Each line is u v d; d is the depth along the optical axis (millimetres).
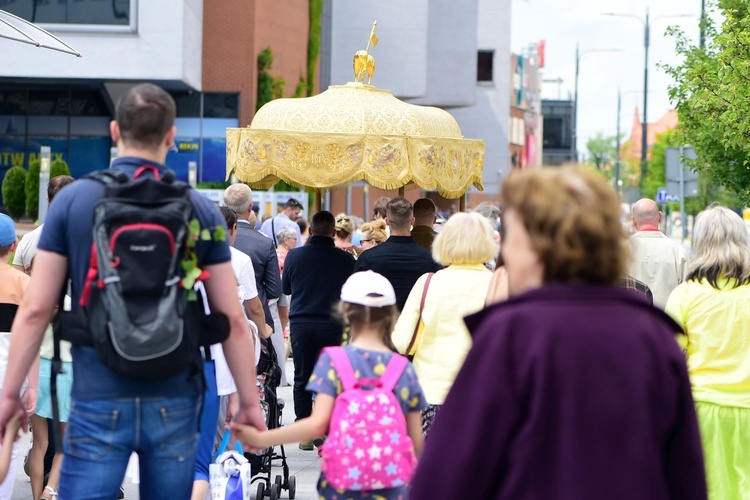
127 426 7086
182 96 63938
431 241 16516
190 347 6988
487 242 11266
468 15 80438
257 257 17078
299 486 15359
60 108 65312
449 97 80688
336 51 77125
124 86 61375
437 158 15742
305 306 17047
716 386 10516
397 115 15977
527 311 4926
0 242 11938
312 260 17062
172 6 57500
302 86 70500
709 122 28750
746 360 10477
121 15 57469
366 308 8438
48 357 12820
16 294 11992
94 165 65312
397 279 14469
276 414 14508
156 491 7262
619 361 4855
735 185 31359
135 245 6828
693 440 5066
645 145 94375
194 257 7066
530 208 4918
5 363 11898
